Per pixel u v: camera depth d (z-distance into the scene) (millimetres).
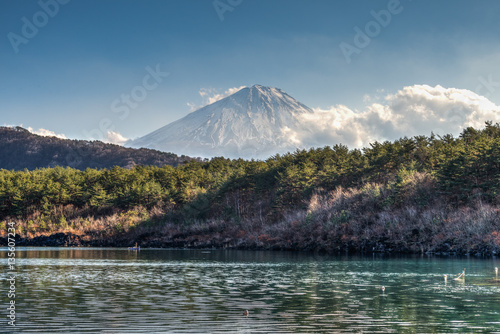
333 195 116688
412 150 123812
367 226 97062
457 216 89938
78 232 143500
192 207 145750
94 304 30688
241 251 102625
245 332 23188
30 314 27219
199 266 61719
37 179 179000
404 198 103750
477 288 38938
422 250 86062
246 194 147125
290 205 127625
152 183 160875
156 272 52812
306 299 33219
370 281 43969
